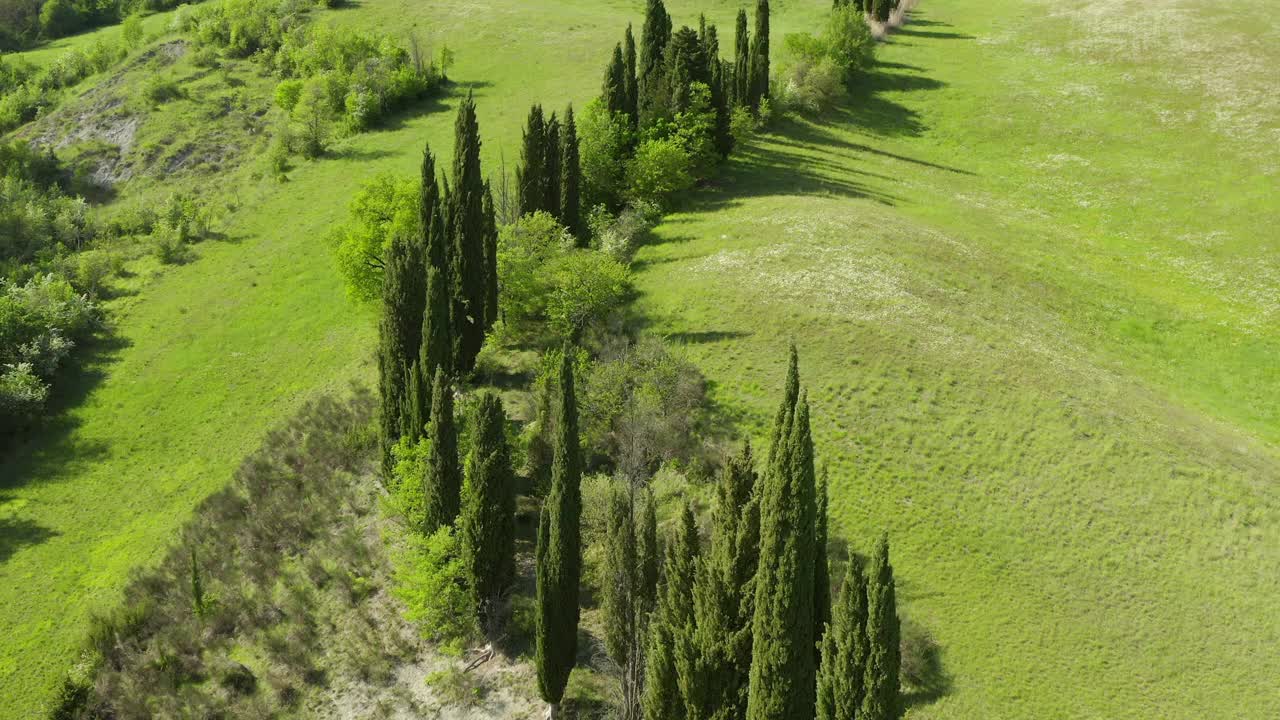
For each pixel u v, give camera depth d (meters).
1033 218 81.75
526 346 61.72
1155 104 101.75
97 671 44.38
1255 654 38.91
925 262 66.69
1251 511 45.47
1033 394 52.84
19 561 53.62
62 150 106.69
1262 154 90.19
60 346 71.06
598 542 43.41
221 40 124.38
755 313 60.06
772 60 110.38
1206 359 62.31
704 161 81.75
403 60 112.31
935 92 107.81
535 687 39.28
